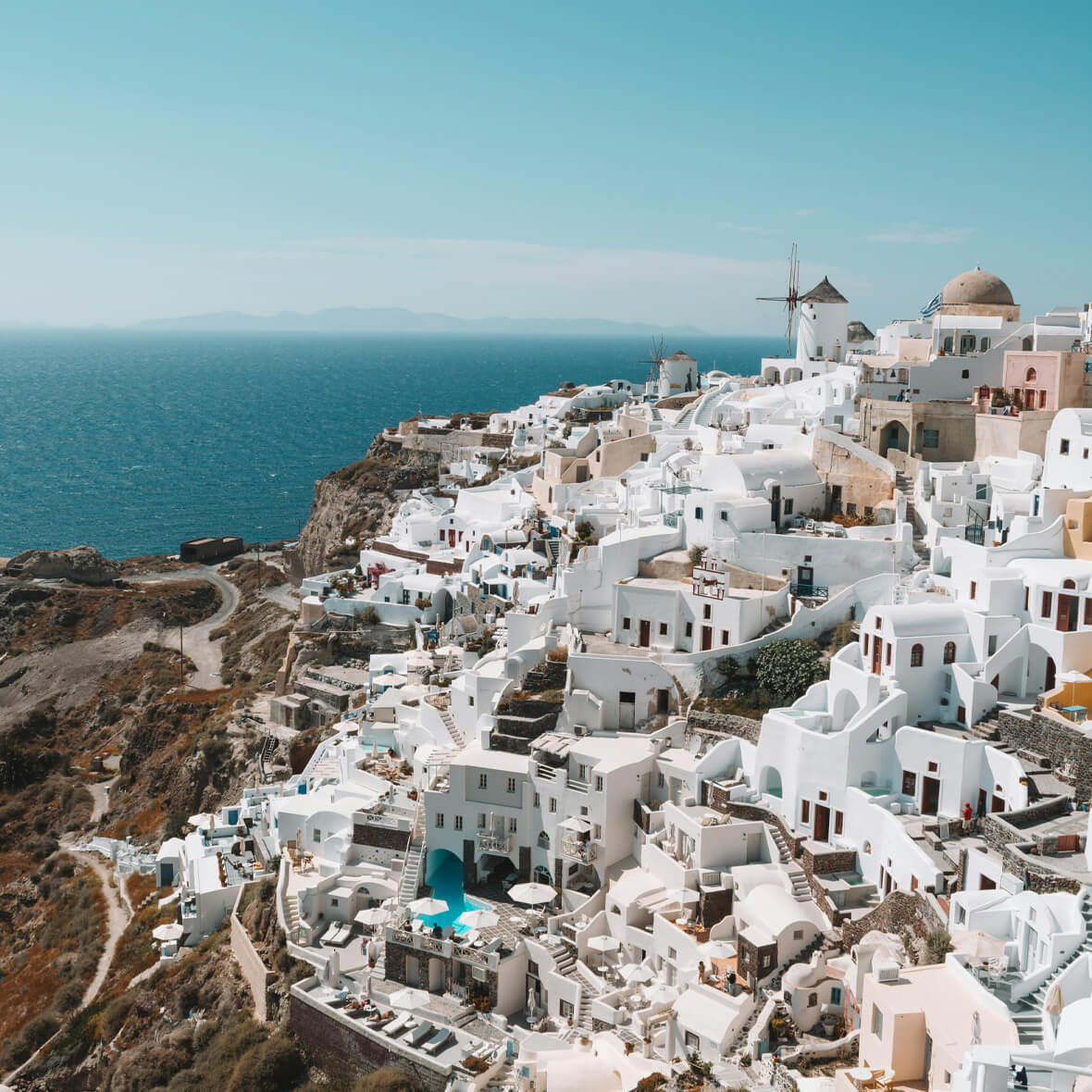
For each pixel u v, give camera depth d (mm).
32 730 164625
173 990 86875
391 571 145500
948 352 114062
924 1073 50156
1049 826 63000
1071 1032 44062
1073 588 74000
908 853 64750
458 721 96625
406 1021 70938
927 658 75250
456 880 84812
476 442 193875
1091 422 87000
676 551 100500
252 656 165625
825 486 104000
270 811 101000
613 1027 67750
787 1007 61062
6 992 105188
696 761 80812
